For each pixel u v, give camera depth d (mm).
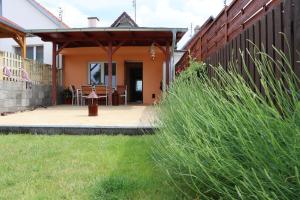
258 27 2984
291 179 1396
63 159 3518
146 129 5492
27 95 11188
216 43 6230
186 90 3236
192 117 2293
